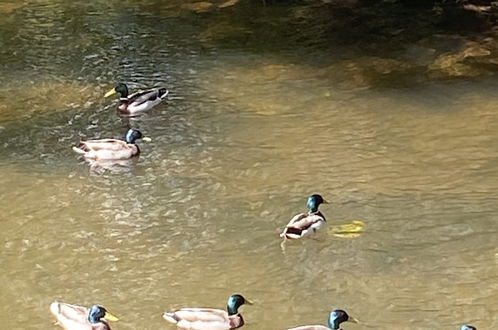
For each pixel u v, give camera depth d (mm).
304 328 10617
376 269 12312
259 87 19406
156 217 13812
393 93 18938
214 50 21969
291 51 21797
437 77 19844
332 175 15148
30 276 12250
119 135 17094
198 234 13289
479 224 13391
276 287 11930
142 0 26641
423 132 16906
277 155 15961
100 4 26219
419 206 14000
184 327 11016
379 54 21484
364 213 13805
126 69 20766
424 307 11445
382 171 15281
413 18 24203
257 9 25453
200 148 16297
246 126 17297
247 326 11125
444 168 15359
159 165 15617
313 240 13039
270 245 12961
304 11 25125
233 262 12531
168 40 22812
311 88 19312
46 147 16500
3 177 15203
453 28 23344
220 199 14344
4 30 23766
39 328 11102
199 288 11922
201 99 18766
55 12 25391
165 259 12633
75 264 12539
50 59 21531
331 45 22219
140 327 11070
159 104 18406
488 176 15016
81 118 17969
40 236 13305
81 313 11055
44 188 14812
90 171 15422
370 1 25797
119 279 12148
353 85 19438
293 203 14172
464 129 17031
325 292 11812
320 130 17078
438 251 12711
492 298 11602
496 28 23234
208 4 26078
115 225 13578
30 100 18953
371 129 17094
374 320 11180
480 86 19234
